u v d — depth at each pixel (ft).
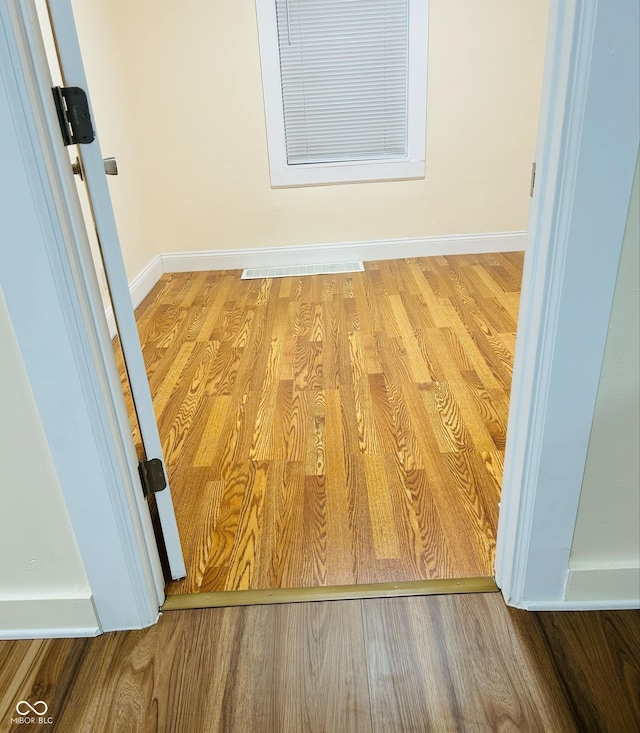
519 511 3.82
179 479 5.75
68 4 2.75
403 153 11.74
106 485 3.60
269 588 4.40
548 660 3.76
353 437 6.28
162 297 11.03
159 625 4.15
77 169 3.16
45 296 3.03
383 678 3.70
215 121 11.19
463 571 4.47
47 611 4.06
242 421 6.73
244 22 10.41
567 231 2.93
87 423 3.40
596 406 3.40
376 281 11.18
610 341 3.21
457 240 12.36
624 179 2.80
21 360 3.21
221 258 12.41
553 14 2.75
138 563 3.94
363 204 12.00
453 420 6.50
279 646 3.95
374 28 10.62
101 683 3.77
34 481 3.59
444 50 10.71
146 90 10.89
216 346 8.79
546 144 2.97
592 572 3.96
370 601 4.24
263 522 5.11
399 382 7.39
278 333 9.12
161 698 3.66
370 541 4.83
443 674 3.71
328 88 11.11
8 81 2.57
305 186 11.78
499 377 7.38
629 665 3.71
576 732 3.35
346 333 8.95
